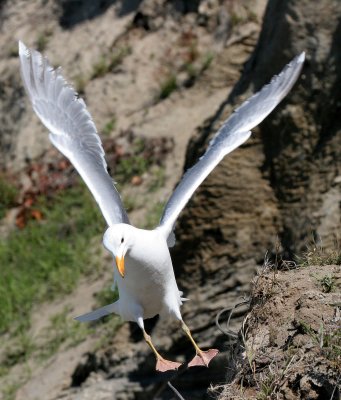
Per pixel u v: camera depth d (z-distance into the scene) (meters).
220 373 10.68
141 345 11.41
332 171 10.73
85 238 14.52
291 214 10.83
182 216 11.07
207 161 7.25
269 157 11.02
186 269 11.11
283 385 5.98
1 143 17.00
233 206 10.99
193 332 10.94
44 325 13.13
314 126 10.89
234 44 15.05
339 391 5.75
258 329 6.56
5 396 12.20
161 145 14.92
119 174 14.89
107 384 11.30
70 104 7.55
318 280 6.68
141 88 16.00
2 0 18.70
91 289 13.44
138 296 6.77
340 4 10.90
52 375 12.05
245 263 10.91
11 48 17.81
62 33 17.41
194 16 16.19
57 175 15.77
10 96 17.30
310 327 6.21
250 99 7.64
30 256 14.65
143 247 6.49
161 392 10.98
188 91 15.60
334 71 10.85
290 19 11.06
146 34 16.53
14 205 16.08
